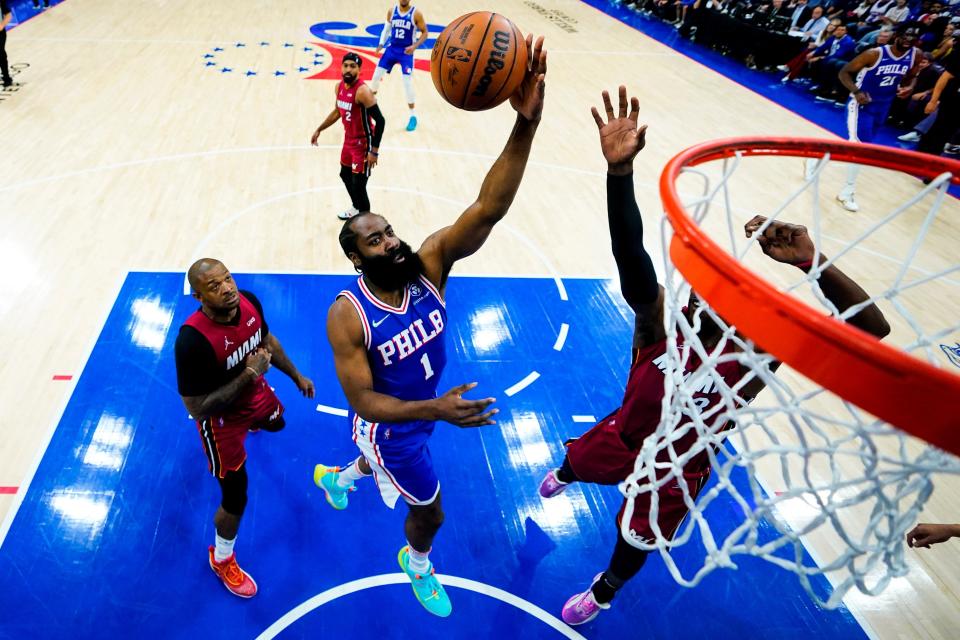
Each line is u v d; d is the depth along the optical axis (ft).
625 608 9.96
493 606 9.80
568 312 16.26
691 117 30.66
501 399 13.53
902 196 24.29
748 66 40.42
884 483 5.10
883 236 21.21
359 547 10.42
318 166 22.72
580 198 22.02
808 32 39.47
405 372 7.72
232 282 8.21
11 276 15.67
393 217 19.79
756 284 4.01
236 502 8.91
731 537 5.44
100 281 15.80
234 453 8.84
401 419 6.85
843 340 3.56
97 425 12.01
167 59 32.55
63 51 32.24
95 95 27.22
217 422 8.59
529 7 49.96
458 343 14.92
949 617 10.14
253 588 9.57
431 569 9.46
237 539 10.36
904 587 10.52
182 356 8.18
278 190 20.86
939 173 6.44
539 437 12.77
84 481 10.98
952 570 10.85
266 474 11.46
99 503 10.64
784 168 25.64
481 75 7.05
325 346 14.43
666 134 28.32
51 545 9.95
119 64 31.22
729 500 11.72
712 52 42.91
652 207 21.74
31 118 24.47
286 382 13.42
